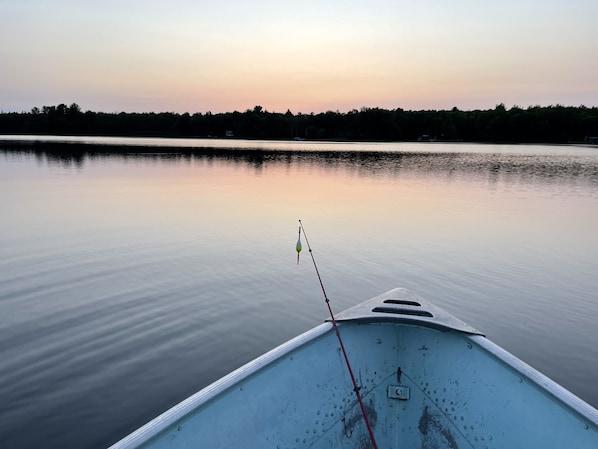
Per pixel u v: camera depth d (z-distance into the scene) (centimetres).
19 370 467
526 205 1584
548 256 924
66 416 398
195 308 633
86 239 995
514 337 571
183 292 690
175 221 1205
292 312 630
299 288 720
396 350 316
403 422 299
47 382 448
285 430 257
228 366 488
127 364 486
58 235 1029
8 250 897
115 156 3838
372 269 825
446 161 3931
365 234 1092
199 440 216
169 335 554
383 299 342
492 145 8038
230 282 739
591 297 701
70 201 1502
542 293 717
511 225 1227
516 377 259
